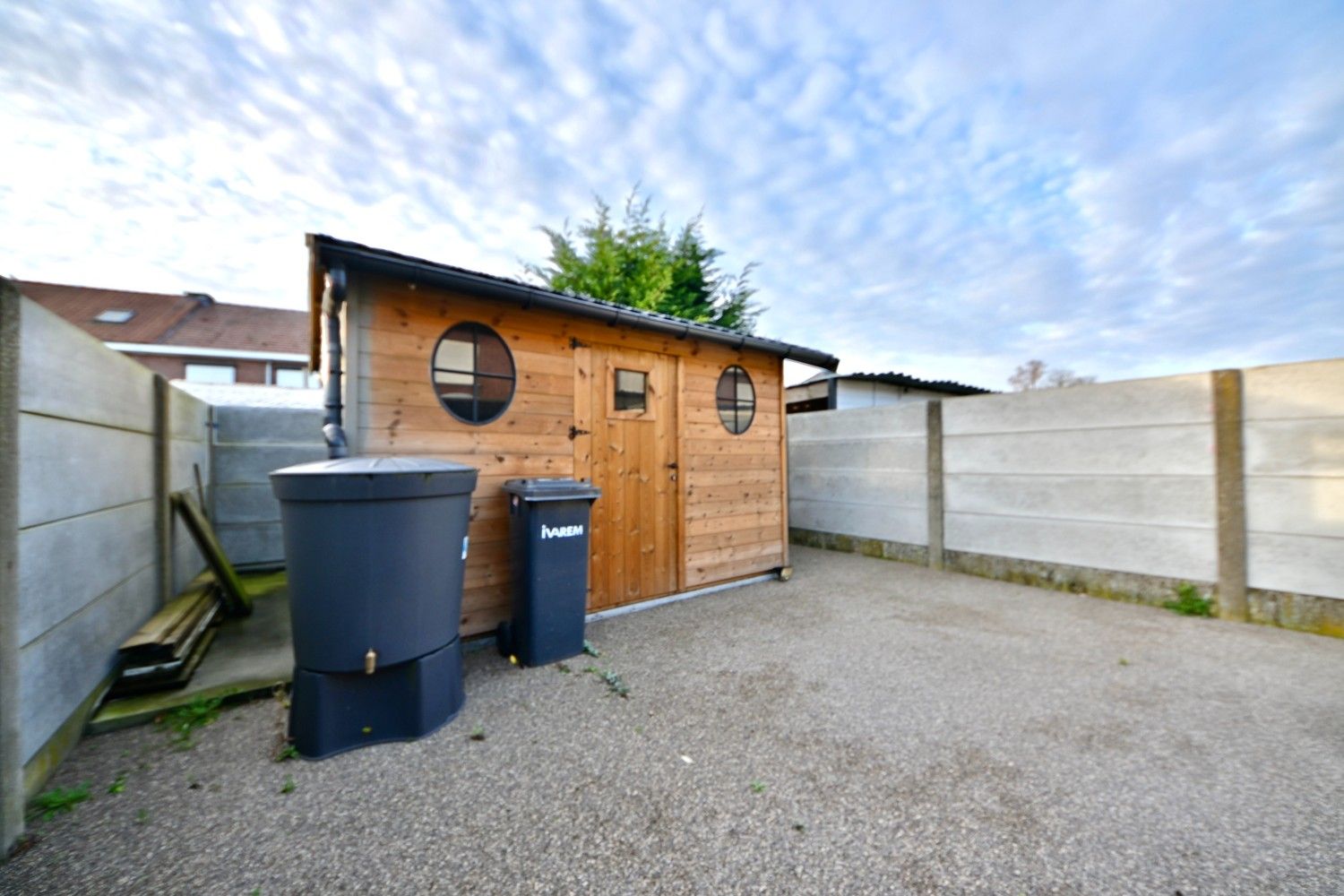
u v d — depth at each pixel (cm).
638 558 426
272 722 239
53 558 202
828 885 146
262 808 178
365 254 280
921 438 598
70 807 177
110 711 234
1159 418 432
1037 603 446
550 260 1139
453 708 245
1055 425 492
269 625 366
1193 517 414
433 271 300
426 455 321
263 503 544
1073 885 146
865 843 163
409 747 219
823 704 260
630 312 389
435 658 234
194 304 1684
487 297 334
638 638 358
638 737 228
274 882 146
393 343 311
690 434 463
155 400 330
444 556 239
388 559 218
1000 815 176
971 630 376
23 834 163
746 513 508
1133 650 334
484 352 346
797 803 183
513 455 356
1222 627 379
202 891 143
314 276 311
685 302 1128
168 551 340
